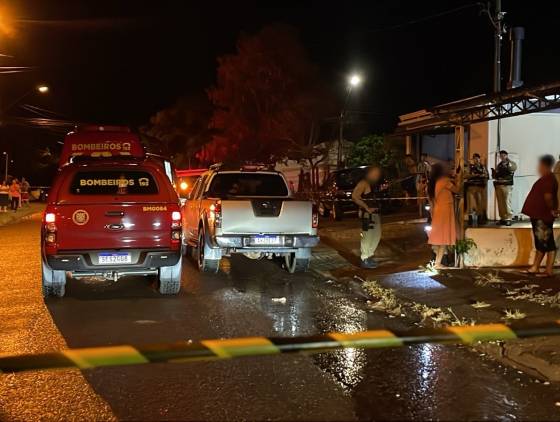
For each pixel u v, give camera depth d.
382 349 6.46
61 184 8.61
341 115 29.62
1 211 30.64
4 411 4.82
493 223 15.85
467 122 12.66
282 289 9.90
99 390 5.27
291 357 6.19
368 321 7.70
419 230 15.68
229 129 33.91
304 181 31.84
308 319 7.82
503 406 4.90
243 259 13.32
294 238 10.66
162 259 8.81
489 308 7.84
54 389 5.29
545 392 5.21
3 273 11.58
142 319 7.82
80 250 8.52
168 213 8.82
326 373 5.71
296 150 32.69
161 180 8.97
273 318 7.88
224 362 6.02
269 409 4.84
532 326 4.71
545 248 9.45
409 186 22.98
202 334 7.08
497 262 10.49
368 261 11.27
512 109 12.44
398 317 7.89
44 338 6.93
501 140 16.77
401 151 24.03
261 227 10.56
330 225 18.72
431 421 4.60
